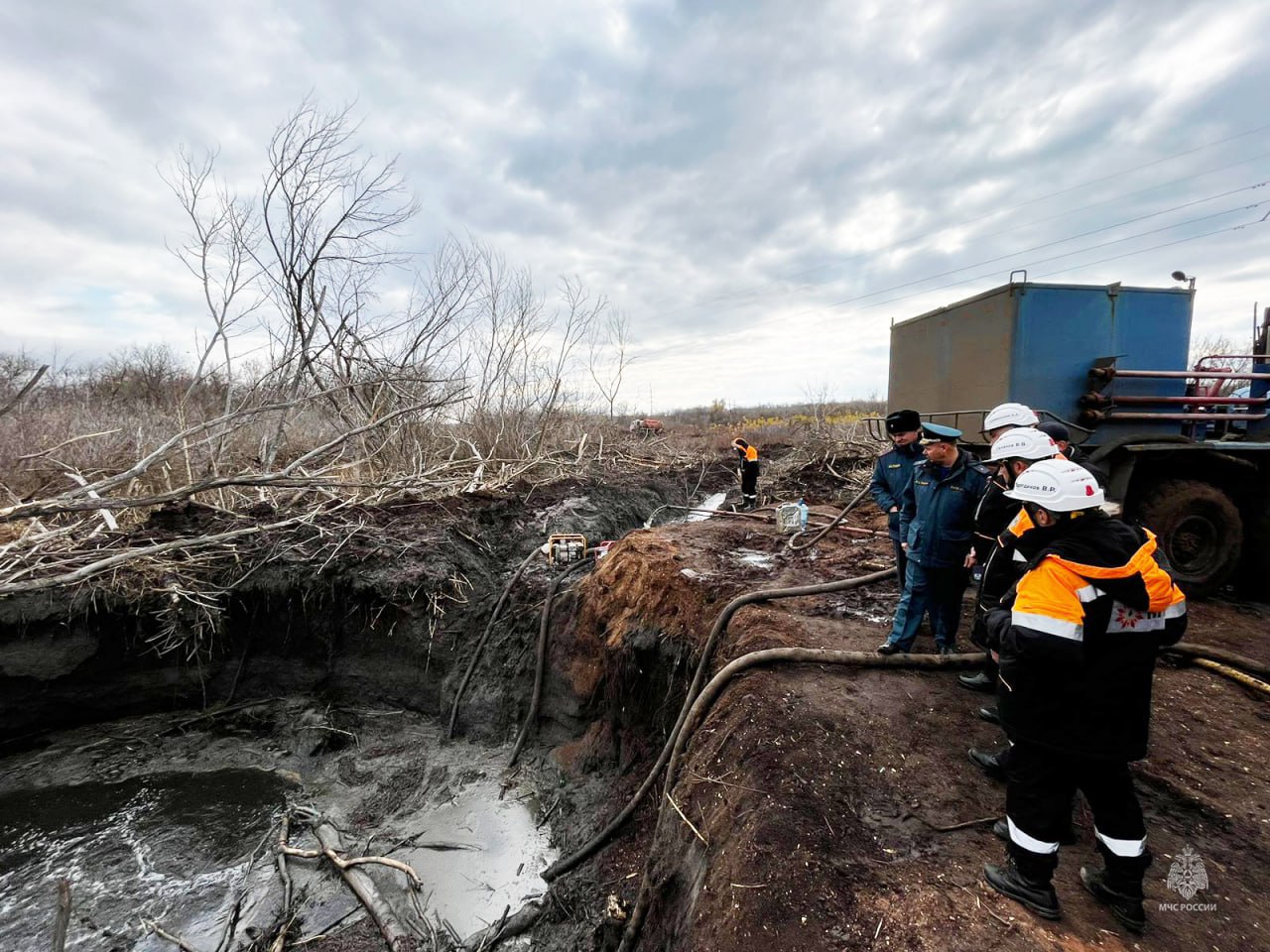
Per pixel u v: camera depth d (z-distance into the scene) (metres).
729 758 3.66
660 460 16.14
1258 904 2.44
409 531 8.29
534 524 9.73
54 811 5.67
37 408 12.30
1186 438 5.55
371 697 7.30
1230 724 3.64
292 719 6.95
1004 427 3.65
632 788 5.39
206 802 5.84
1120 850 2.29
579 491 11.39
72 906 4.68
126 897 4.78
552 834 5.45
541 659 6.82
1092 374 5.58
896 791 3.11
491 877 5.03
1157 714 3.75
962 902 2.45
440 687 7.18
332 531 7.93
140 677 6.87
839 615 5.22
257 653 7.35
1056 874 2.64
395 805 5.83
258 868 5.08
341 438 8.34
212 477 8.79
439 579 7.58
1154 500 5.41
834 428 16.42
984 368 5.89
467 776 6.21
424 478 10.15
